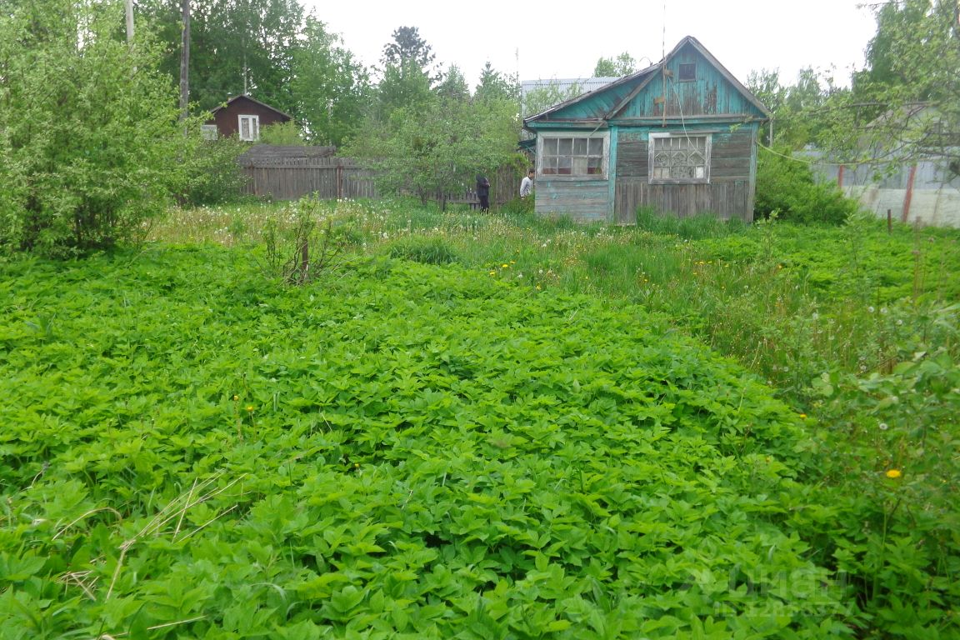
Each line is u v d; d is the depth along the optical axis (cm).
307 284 877
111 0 1015
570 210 1941
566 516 352
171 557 311
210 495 374
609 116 1880
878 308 781
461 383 543
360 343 655
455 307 816
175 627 259
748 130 1850
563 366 589
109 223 999
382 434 450
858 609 317
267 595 280
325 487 359
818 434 380
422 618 273
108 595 277
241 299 812
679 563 310
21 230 886
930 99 1003
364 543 309
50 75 905
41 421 441
